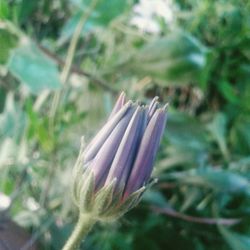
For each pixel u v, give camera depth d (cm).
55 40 18
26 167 14
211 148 16
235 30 17
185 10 19
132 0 17
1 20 14
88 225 9
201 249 15
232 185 14
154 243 15
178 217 15
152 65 15
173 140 15
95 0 14
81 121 16
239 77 18
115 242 14
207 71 16
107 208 9
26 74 13
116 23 16
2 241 13
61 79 14
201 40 18
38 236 14
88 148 9
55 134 15
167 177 15
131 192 9
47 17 18
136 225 15
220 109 18
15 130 14
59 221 15
